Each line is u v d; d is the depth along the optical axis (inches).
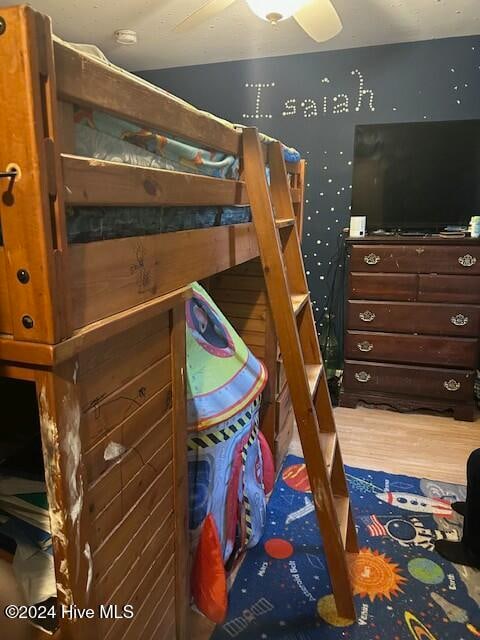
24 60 24.2
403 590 69.9
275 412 95.3
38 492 40.8
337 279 149.5
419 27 120.3
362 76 136.3
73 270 29.6
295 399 64.0
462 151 122.3
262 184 57.9
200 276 49.9
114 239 34.3
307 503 89.7
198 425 62.6
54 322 27.7
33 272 27.0
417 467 102.4
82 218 30.8
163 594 49.9
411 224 129.3
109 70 31.2
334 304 151.1
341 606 65.4
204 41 129.5
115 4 107.6
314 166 145.4
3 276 28.0
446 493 93.2
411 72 132.2
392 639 62.1
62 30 121.5
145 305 38.3
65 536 32.3
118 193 33.0
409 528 83.3
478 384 132.0
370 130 126.9
